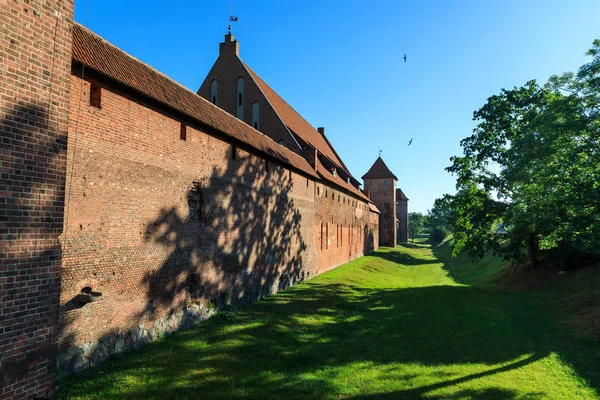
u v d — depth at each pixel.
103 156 9.41
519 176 20.78
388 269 38.91
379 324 15.93
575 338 13.86
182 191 12.54
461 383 10.05
